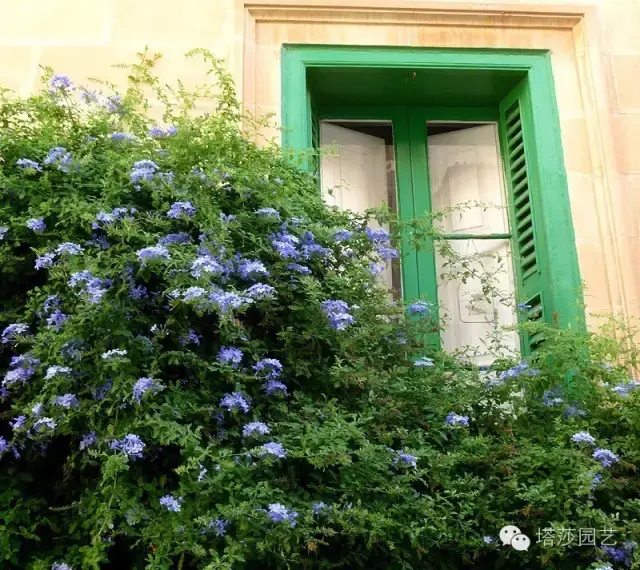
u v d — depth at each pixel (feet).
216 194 8.12
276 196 8.29
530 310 10.65
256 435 6.64
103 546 6.23
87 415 6.55
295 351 7.68
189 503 6.40
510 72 11.73
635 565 6.81
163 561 6.21
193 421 6.86
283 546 6.21
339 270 8.63
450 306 11.27
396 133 12.24
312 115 11.91
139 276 7.13
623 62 11.87
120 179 7.81
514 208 11.68
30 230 7.61
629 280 10.52
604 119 11.33
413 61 11.59
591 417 8.17
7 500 6.70
